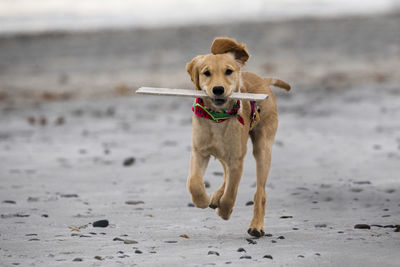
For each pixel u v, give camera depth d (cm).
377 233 690
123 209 853
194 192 698
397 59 3189
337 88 2405
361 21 5125
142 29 4881
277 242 666
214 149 722
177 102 2245
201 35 4397
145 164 1211
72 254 612
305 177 1057
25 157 1305
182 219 798
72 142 1498
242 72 838
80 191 984
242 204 889
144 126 1728
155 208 862
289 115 1845
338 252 609
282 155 1259
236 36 4331
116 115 1956
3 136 1606
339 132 1531
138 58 3431
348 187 968
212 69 701
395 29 4475
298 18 5603
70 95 2416
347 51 3556
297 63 3138
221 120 704
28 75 2948
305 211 829
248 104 768
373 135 1475
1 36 4466
